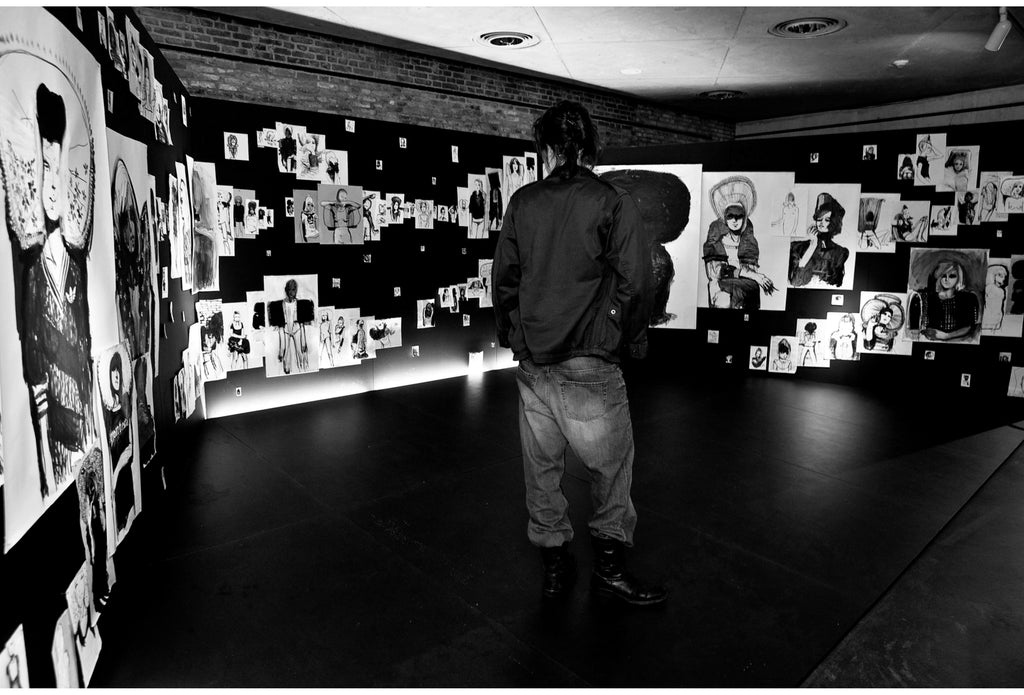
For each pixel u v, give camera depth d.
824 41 5.79
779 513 3.23
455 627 2.26
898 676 2.00
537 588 2.53
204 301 4.79
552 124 2.27
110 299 2.13
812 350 6.29
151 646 2.12
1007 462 4.02
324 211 5.39
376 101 5.91
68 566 1.67
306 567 2.68
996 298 5.51
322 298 5.46
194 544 2.87
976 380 5.64
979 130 5.50
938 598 2.47
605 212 2.15
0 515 1.25
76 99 1.83
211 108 4.69
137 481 2.49
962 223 5.62
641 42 5.79
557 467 2.42
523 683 1.95
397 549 2.84
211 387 4.92
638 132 8.59
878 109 8.91
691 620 2.31
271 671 2.00
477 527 3.07
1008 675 2.01
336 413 5.11
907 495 3.48
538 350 2.25
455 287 6.45
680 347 6.76
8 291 1.33
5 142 1.35
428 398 5.62
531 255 2.25
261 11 4.87
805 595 2.48
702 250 6.55
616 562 2.41
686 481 3.65
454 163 6.27
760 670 2.03
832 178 6.05
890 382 6.01
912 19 5.16
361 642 2.17
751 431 4.61
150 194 2.94
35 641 1.42
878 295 5.98
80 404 1.79
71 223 1.76
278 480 3.64
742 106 8.97
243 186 4.92
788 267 6.29
